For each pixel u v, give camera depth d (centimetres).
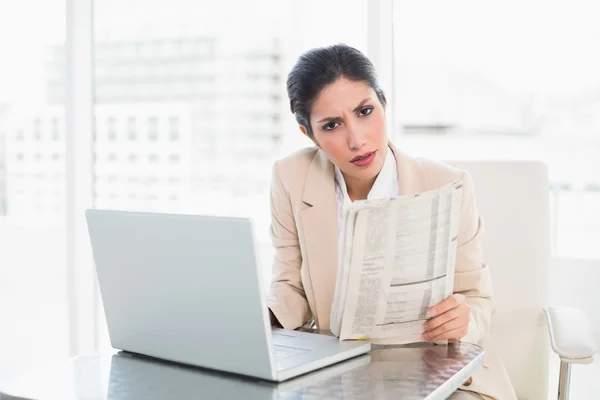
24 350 262
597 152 259
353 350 98
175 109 318
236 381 87
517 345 143
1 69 271
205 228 82
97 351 104
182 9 314
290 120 262
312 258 134
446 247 99
